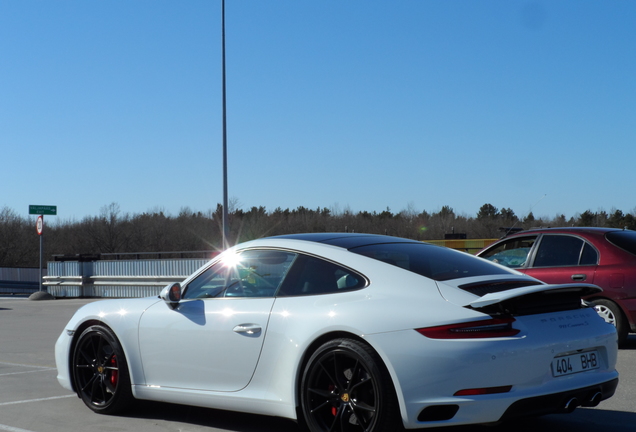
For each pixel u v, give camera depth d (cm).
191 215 6656
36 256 6034
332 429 420
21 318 1633
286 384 445
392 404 394
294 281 468
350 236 506
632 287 795
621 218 4662
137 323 534
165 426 512
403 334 395
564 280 844
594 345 429
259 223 6247
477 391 380
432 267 446
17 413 565
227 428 503
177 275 2170
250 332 466
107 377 556
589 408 547
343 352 413
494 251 938
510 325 391
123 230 6250
